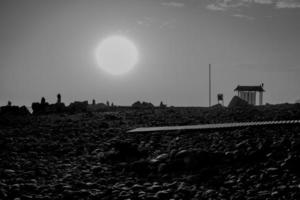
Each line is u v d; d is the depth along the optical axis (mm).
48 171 14242
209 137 18469
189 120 28172
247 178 11984
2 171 13711
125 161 15844
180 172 13461
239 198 10305
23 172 13805
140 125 26781
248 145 15211
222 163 13758
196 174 12914
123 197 11000
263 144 14547
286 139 15164
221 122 25781
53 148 19094
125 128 25062
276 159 13305
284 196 10055
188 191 11281
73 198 11016
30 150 18672
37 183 12531
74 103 44281
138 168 14125
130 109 46156
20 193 11234
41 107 42812
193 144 17516
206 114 32594
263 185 11117
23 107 40656
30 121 32125
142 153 16625
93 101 52188
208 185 11844
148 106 51500
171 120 29031
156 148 17578
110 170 14438
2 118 32094
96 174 13898
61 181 12805
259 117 26641
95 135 22547
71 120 31891
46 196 11016
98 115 35906
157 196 10961
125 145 16797
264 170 12328
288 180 11273
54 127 27297
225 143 16547
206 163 13805
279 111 29641
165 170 13680
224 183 11828
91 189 11930
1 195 10844
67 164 15508
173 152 14969
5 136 23109
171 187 11859
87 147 19141
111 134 22641
